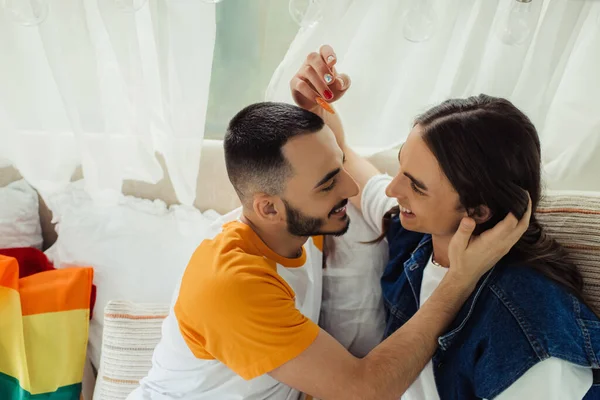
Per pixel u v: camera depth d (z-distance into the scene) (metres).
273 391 1.04
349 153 1.24
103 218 1.36
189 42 1.14
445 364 0.97
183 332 0.98
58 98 1.28
